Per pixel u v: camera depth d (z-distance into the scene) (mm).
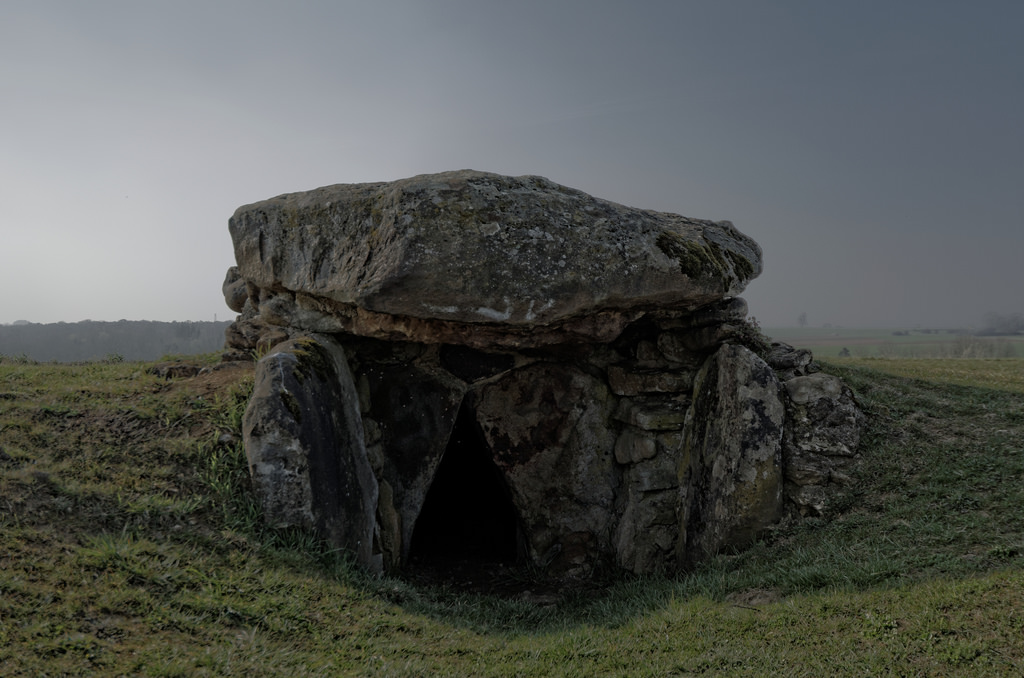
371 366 8109
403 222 6512
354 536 6508
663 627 5535
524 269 6691
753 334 8352
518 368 8680
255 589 5094
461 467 10586
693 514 7543
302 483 5953
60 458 5891
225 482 6027
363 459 7141
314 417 6266
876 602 5086
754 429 7305
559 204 7023
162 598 4609
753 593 5965
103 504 5379
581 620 6664
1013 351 39938
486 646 5414
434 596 7020
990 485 6570
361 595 5668
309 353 6816
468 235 6570
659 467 8430
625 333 8875
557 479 8641
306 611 5086
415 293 6469
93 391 7297
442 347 8406
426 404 8281
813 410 7617
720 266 7793
